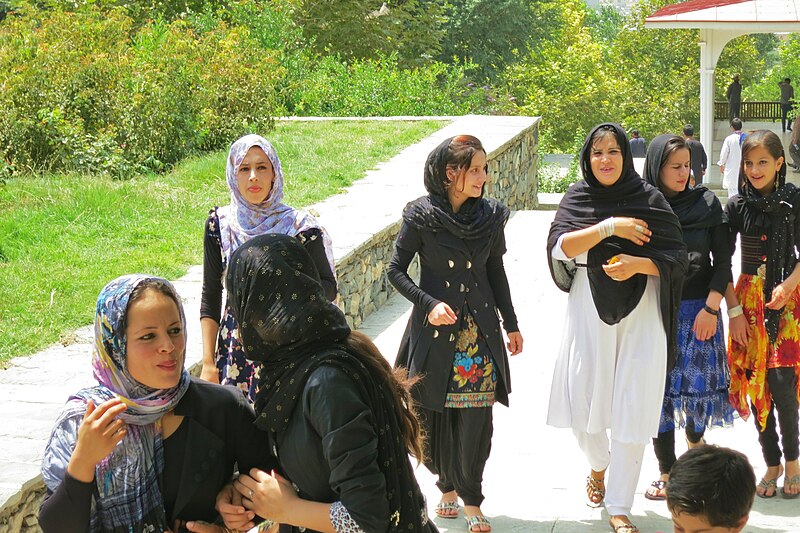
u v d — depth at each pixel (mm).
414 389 4527
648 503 4867
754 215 4785
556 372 4684
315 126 15180
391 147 13578
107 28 13930
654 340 4410
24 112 11531
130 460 2635
